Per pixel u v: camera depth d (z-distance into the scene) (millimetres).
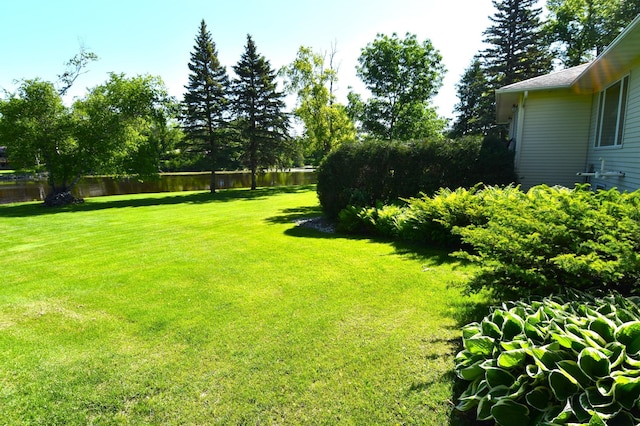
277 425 2082
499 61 24984
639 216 2762
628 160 6438
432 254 5773
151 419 2172
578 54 22312
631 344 1817
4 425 2152
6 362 2869
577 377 1712
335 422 2082
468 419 2043
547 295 2873
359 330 3191
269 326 3350
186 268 5457
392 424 2041
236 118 24406
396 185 8664
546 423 1579
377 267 5137
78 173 17953
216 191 24828
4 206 17438
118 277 5109
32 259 6508
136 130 18906
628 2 16406
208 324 3445
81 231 9523
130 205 16469
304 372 2578
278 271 5133
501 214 3576
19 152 16375
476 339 2164
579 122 9086
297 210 12859
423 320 3338
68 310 3934
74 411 2264
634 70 6258
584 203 3203
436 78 25375
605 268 2424
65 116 17078
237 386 2453
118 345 3102
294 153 26938
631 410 1614
